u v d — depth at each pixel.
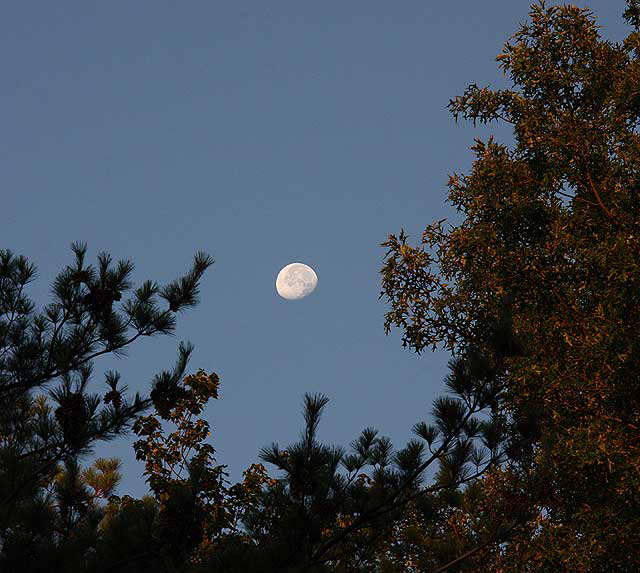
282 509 31.80
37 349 40.72
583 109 60.66
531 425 34.28
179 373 38.34
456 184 62.19
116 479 48.09
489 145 60.81
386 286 62.84
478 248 58.41
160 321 41.16
